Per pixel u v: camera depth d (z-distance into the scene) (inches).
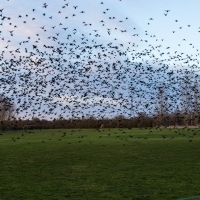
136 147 1563.7
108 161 1158.3
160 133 2549.2
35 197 656.4
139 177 860.0
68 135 2630.4
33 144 1818.4
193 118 2431.1
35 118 2746.1
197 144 1641.2
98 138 2177.7
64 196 662.5
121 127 3144.7
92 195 668.1
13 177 879.1
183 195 654.5
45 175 906.1
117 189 721.0
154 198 634.2
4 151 1481.3
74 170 985.5
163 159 1189.1
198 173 909.8
